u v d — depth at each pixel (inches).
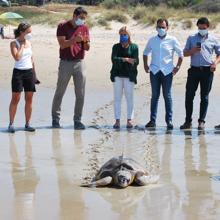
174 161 460.8
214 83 836.6
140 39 1391.5
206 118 640.4
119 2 2288.4
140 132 574.6
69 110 694.5
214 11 1951.3
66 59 584.1
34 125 611.8
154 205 350.9
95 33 1595.7
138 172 390.9
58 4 2800.2
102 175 392.5
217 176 416.2
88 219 327.6
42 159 467.2
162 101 729.6
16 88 569.6
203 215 332.8
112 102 747.4
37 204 353.7
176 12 1845.5
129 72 586.9
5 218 329.1
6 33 1708.9
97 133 570.6
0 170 433.7
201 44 576.4
